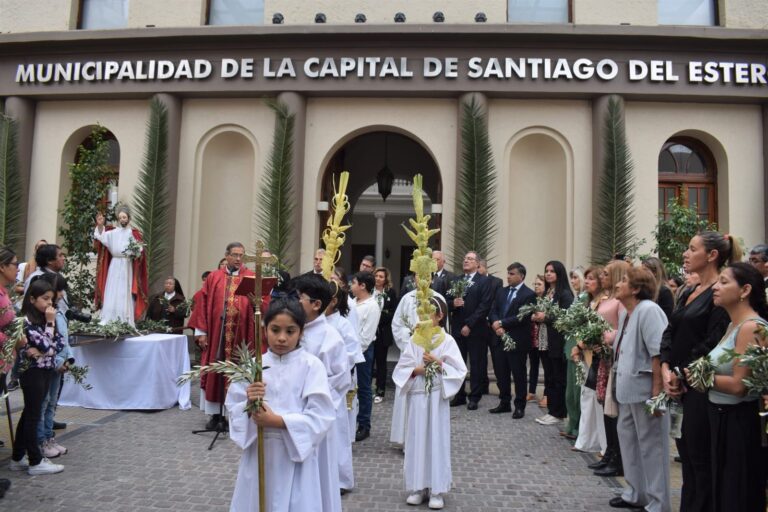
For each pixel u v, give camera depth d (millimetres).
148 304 8781
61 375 5586
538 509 4398
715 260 3805
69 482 4688
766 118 10070
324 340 3609
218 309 6457
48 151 11023
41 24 11195
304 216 10320
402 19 10250
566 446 6137
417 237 4586
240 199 11023
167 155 10312
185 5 10812
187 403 7539
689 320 3721
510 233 10461
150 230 10023
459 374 4465
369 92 10133
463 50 9922
